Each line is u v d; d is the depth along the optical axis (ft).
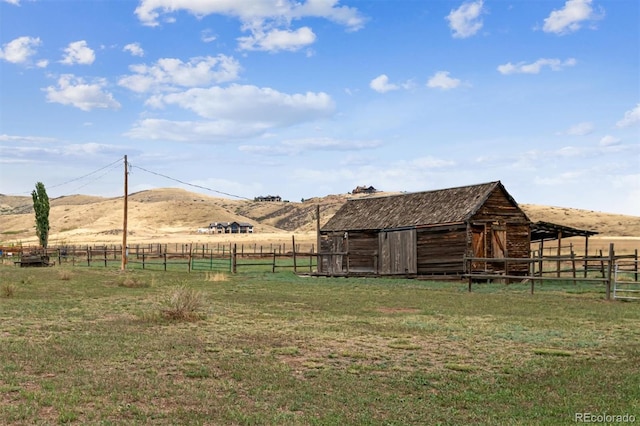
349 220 150.10
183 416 29.71
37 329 55.06
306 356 45.55
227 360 43.11
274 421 29.40
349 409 31.96
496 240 126.72
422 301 83.51
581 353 47.32
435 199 138.10
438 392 35.91
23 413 28.99
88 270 144.46
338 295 92.32
